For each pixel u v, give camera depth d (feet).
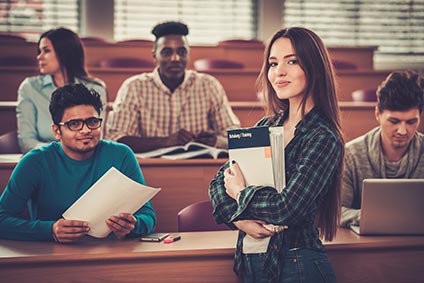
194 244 7.24
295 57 6.41
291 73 6.42
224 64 19.16
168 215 9.66
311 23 24.11
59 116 7.53
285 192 6.05
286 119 6.82
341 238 7.56
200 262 7.02
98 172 7.82
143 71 16.56
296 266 6.19
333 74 6.55
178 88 12.32
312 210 6.26
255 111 14.08
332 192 6.56
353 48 20.95
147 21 23.24
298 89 6.43
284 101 6.88
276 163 6.26
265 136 6.27
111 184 6.98
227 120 12.43
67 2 22.31
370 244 7.35
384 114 8.38
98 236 7.29
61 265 6.77
